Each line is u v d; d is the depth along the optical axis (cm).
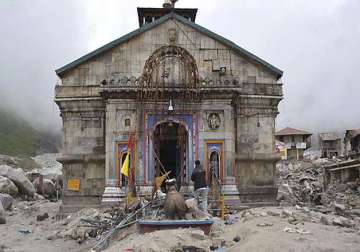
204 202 2167
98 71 2938
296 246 1428
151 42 2930
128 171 2606
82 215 2559
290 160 7331
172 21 2953
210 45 2959
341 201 3484
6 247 2025
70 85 2934
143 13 3588
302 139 8838
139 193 2589
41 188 4353
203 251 1536
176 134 2939
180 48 2823
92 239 2156
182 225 1764
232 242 1652
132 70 2914
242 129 2972
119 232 1967
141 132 2745
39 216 2838
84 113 2939
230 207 2614
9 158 8525
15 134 15200
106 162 2730
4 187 3794
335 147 8869
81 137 2922
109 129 2748
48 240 2200
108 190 2688
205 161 2750
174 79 2830
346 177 4269
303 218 2030
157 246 1521
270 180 2948
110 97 2758
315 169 5881
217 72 2928
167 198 1933
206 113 2795
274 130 3002
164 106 2775
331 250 1402
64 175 2886
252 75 2986
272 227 1767
